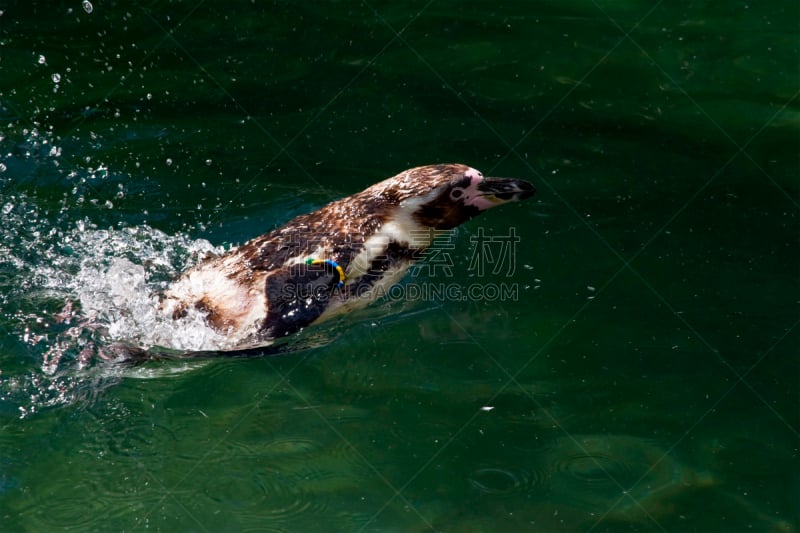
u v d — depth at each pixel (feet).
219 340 22.48
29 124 33.06
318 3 42.32
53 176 30.35
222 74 36.99
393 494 19.12
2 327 23.16
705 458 20.01
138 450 20.11
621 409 21.43
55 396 21.34
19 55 37.24
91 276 25.49
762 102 35.14
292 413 21.29
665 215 28.81
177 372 22.33
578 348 23.41
